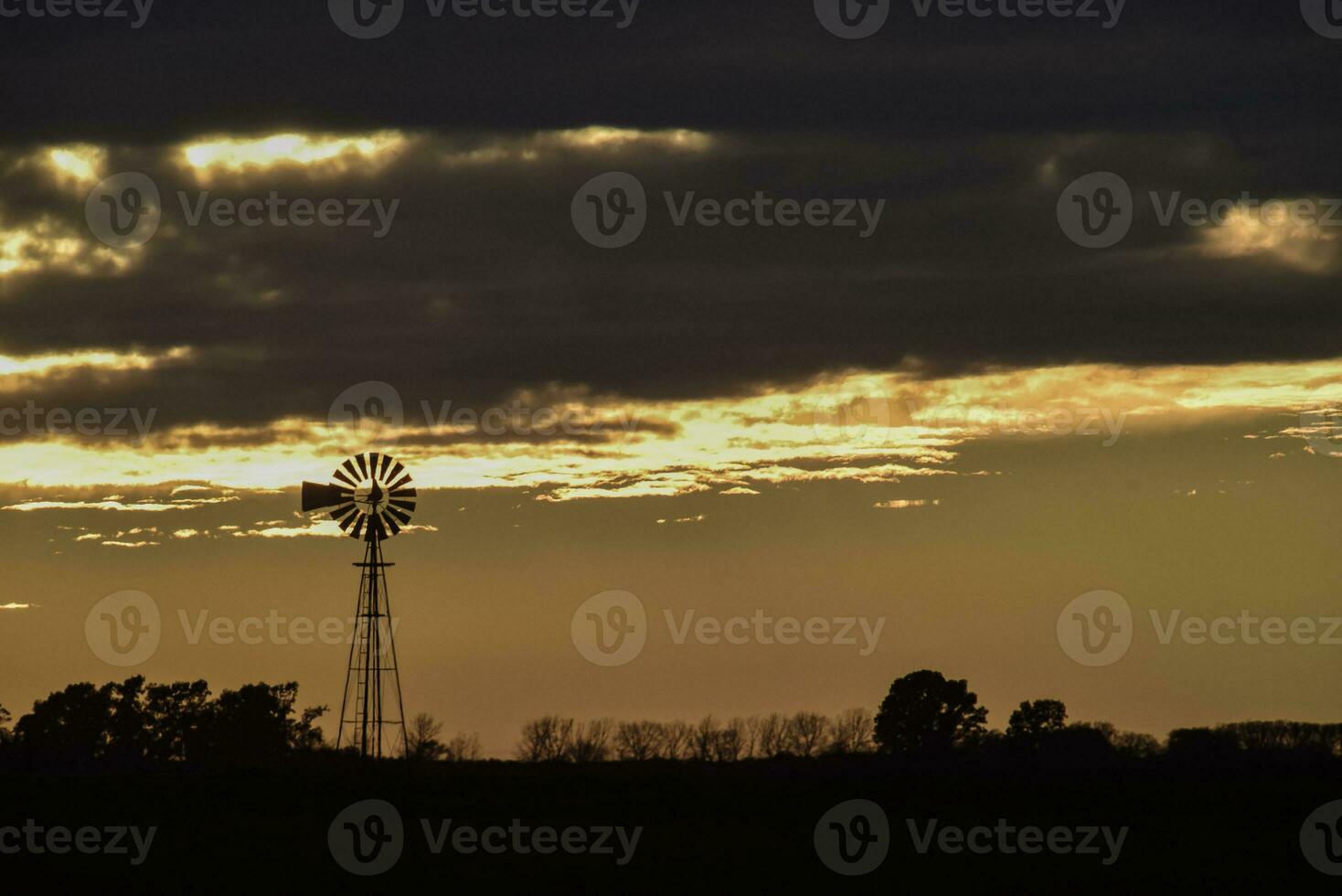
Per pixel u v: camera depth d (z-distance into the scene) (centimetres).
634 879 13200
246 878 13288
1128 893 12756
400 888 12850
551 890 12788
